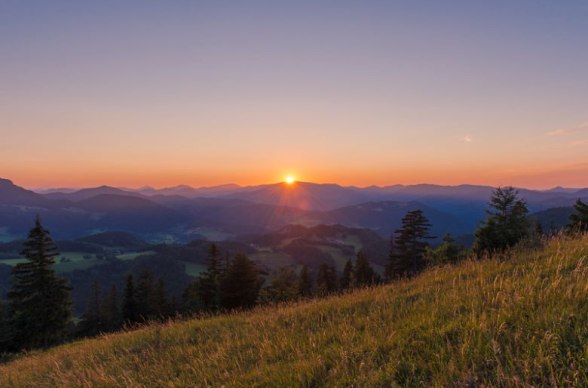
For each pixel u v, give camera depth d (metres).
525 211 32.97
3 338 39.91
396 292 9.26
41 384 8.65
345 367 4.99
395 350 5.13
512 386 3.62
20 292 40.88
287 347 6.79
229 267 57.19
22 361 14.75
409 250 50.41
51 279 42.28
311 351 6.11
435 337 5.16
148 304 57.75
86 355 10.48
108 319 65.75
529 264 7.78
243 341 8.04
